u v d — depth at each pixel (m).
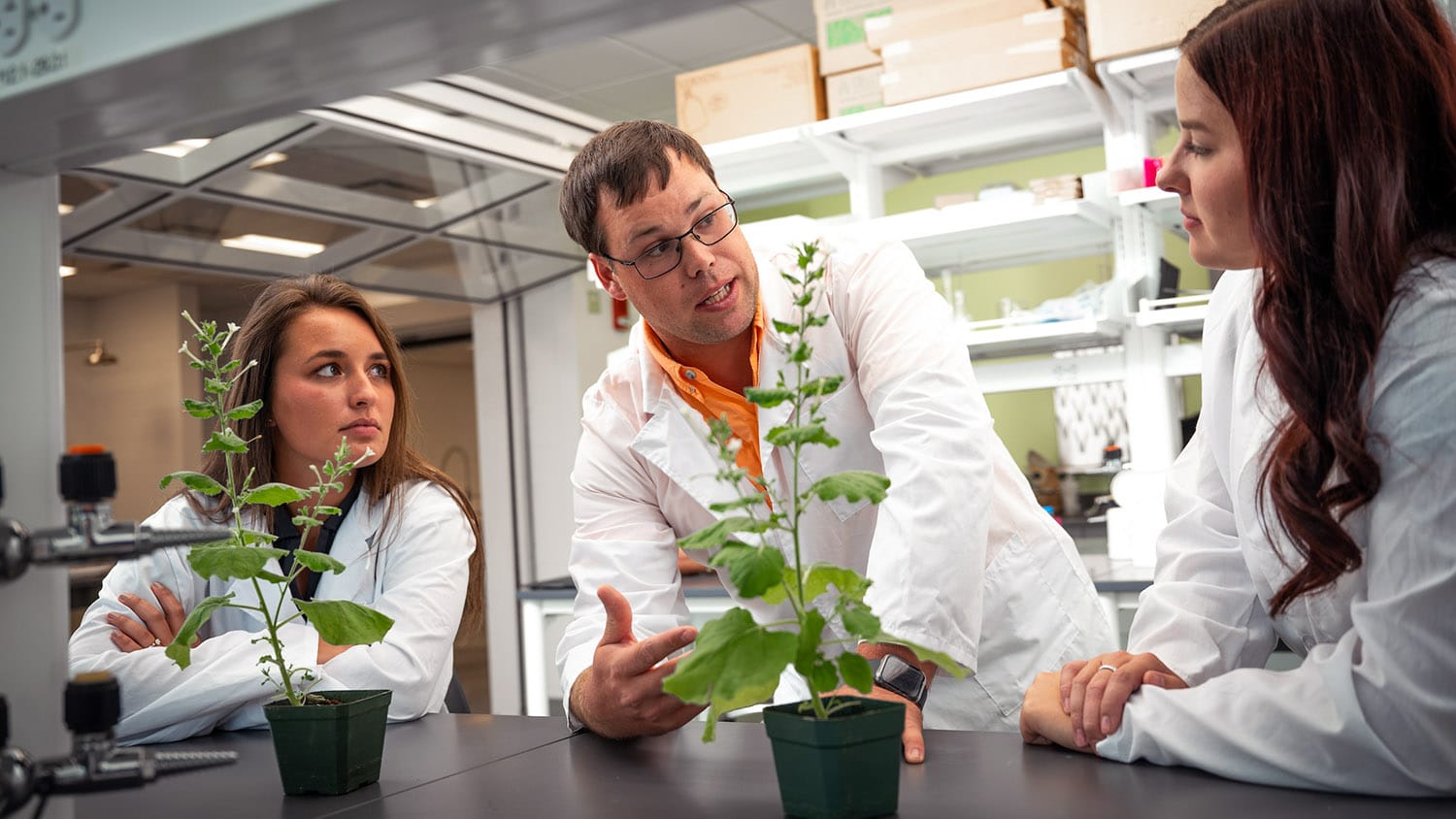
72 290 7.01
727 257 1.30
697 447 1.46
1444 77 0.86
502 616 5.06
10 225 0.90
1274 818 0.77
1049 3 3.31
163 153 3.06
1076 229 3.53
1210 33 0.93
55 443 0.92
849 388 1.45
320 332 1.51
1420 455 0.81
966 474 1.22
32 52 0.74
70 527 0.71
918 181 4.68
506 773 1.02
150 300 7.02
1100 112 3.29
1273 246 0.89
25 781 0.66
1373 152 0.85
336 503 1.57
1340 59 0.86
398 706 1.35
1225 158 0.93
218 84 0.75
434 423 9.09
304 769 0.97
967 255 3.89
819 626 0.76
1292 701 0.85
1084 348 3.76
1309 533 0.89
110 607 1.48
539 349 5.02
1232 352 1.12
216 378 0.99
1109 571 2.92
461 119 3.34
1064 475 4.26
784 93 3.65
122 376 7.13
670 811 0.86
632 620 1.23
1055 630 1.53
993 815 0.80
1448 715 0.79
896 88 3.41
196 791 1.02
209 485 0.97
